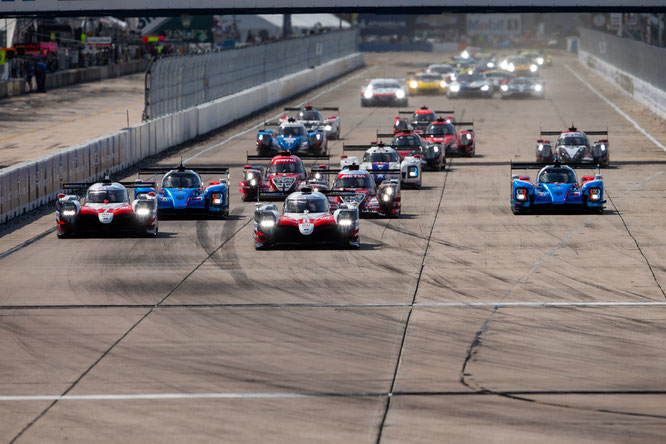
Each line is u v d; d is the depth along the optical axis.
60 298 74.38
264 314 69.75
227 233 102.06
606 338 63.44
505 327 66.19
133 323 67.38
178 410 50.41
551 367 57.38
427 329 65.75
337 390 53.38
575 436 46.59
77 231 98.44
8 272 83.38
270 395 52.62
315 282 79.62
